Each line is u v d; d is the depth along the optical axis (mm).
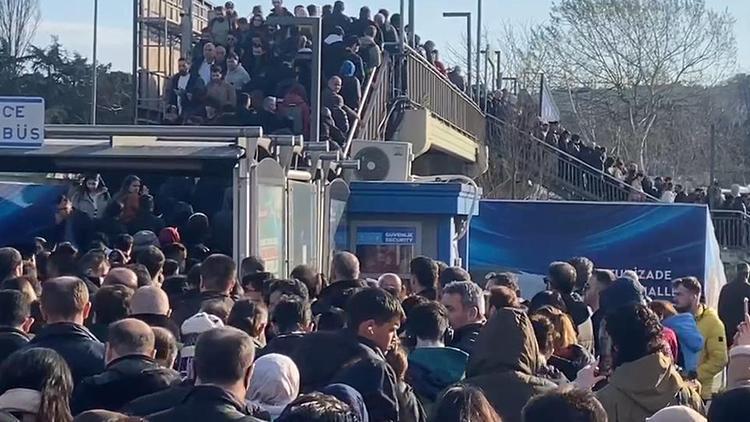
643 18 70875
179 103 21797
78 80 59031
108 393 5977
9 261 9641
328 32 22391
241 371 5305
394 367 6691
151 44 25109
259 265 10070
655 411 5922
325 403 4047
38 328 7906
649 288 18688
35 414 5027
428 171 32688
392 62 24750
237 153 12602
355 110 21547
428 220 16938
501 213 18922
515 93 45594
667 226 18641
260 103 20781
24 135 12320
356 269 9414
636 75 70938
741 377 5918
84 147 12789
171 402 5621
